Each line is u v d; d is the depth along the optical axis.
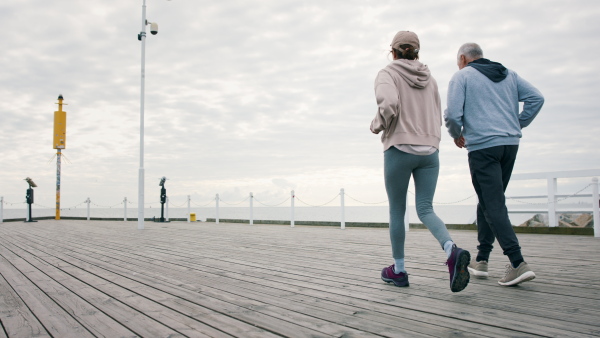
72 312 2.46
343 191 10.58
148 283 3.37
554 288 2.80
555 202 7.95
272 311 2.39
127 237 8.36
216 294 2.90
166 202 16.89
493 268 3.68
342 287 3.04
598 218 7.04
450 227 9.27
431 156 2.80
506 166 3.09
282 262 4.44
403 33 2.90
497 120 2.99
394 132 2.77
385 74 2.73
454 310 2.29
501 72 3.07
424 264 4.04
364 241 6.70
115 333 2.04
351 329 2.00
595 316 2.11
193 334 2.00
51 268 4.27
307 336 1.92
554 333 1.85
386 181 2.90
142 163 11.98
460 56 3.35
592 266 3.74
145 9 12.62
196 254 5.31
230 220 15.77
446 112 3.07
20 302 2.74
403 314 2.24
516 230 8.20
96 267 4.31
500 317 2.12
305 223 12.66
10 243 7.23
